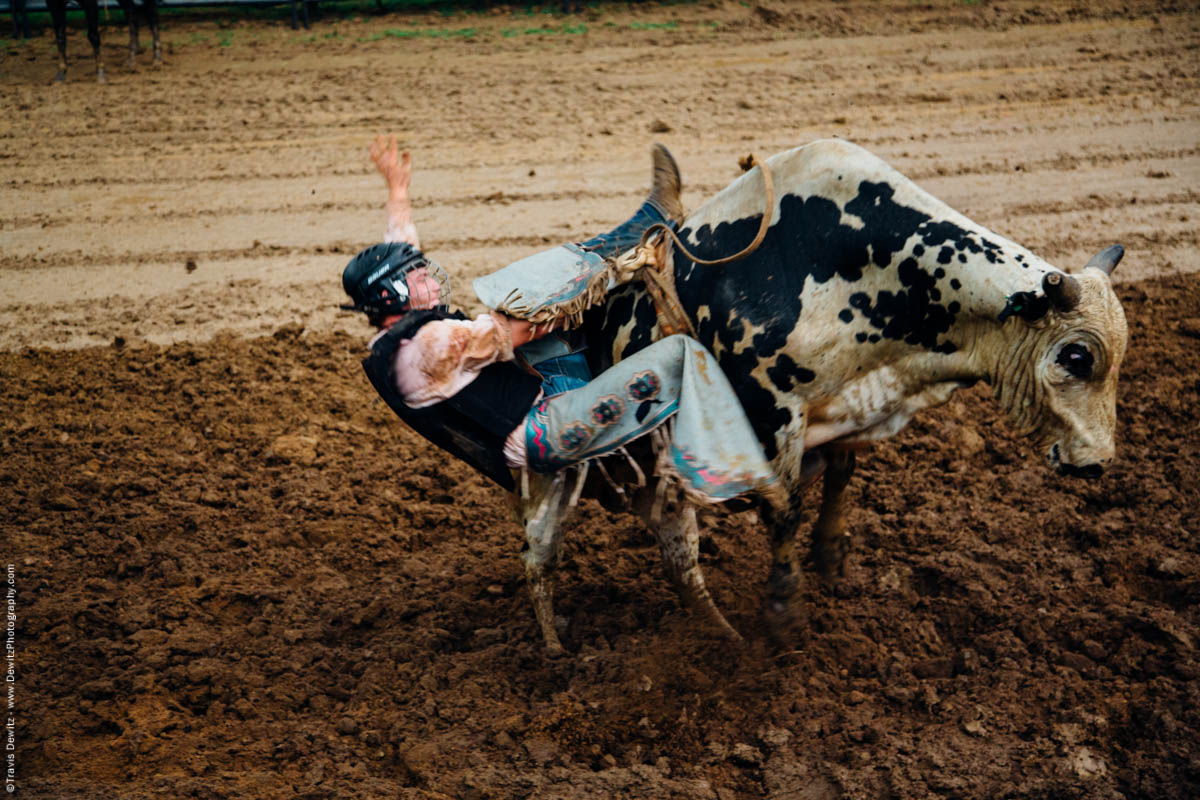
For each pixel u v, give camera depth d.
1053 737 4.29
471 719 4.50
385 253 3.93
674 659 4.87
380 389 4.00
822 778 4.20
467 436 4.12
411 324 3.87
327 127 12.33
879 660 4.85
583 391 4.05
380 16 16.66
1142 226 9.51
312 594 5.36
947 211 4.02
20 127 12.51
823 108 12.66
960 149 11.39
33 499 6.02
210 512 5.95
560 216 9.92
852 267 4.08
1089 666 4.71
